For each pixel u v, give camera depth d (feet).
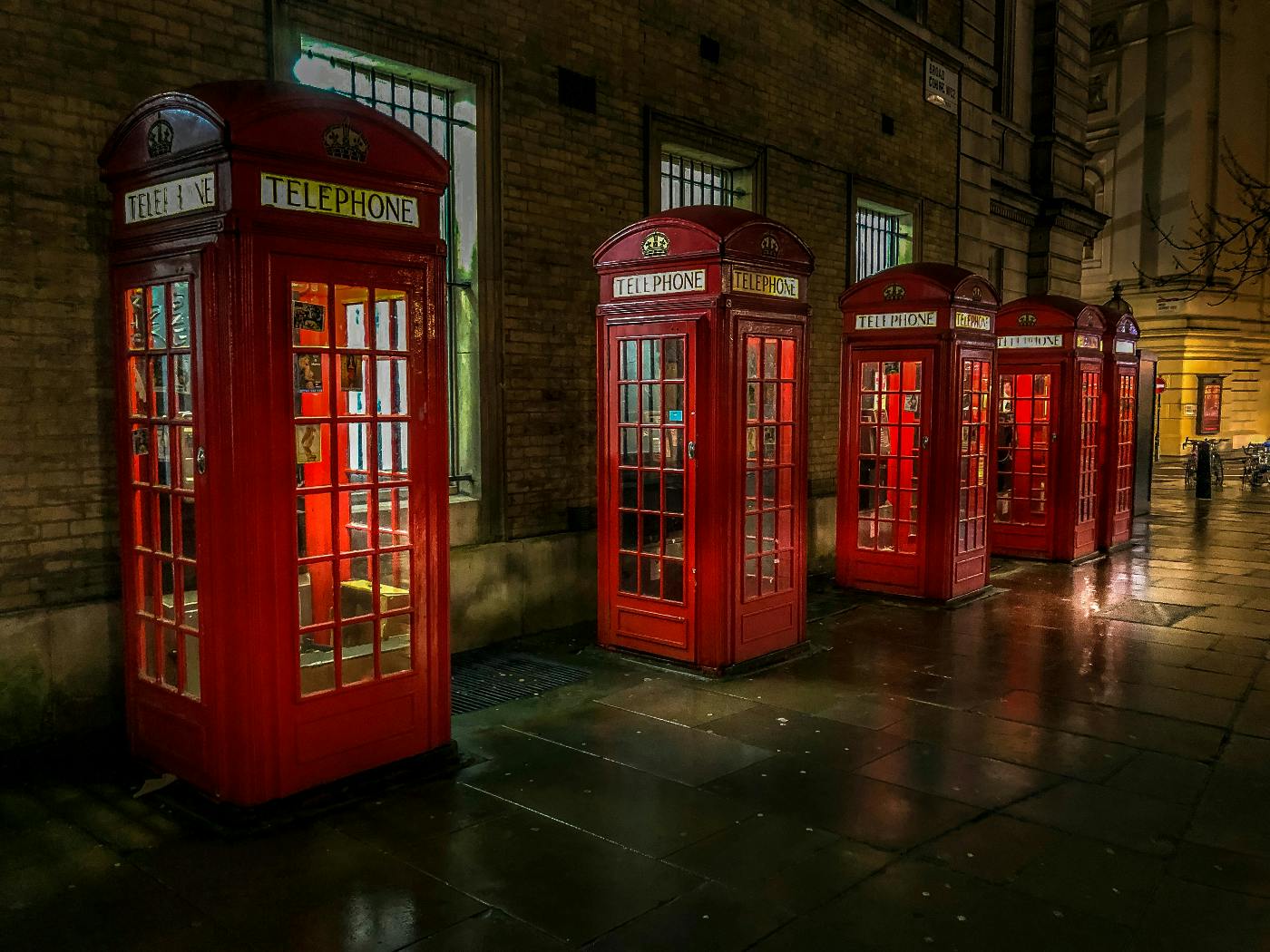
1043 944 11.06
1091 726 18.56
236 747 14.01
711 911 11.68
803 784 15.65
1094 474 38.91
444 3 22.62
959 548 29.89
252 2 19.39
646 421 24.03
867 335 29.76
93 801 14.73
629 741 17.63
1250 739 17.88
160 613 15.34
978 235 46.98
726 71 30.96
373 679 15.42
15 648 16.29
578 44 25.93
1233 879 12.59
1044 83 55.67
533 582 25.27
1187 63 109.29
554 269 25.66
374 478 15.31
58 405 16.93
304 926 11.28
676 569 22.47
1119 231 115.96
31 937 11.01
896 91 39.81
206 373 13.66
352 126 14.39
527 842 13.48
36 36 16.46
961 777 16.01
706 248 20.92
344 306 16.22
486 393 24.12
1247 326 116.26
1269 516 52.16
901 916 11.62
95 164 17.26
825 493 36.04
